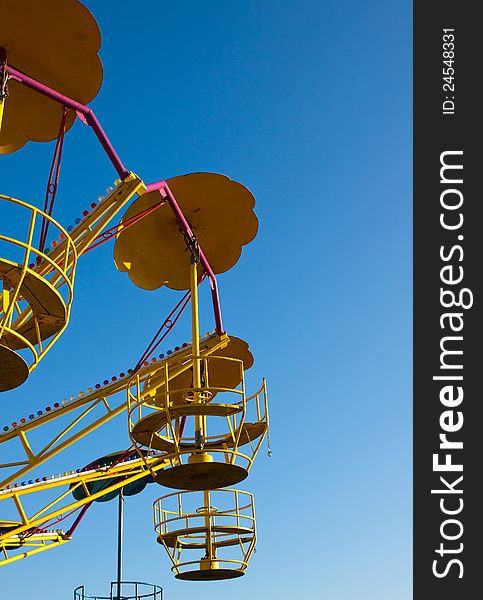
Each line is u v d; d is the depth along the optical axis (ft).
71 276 56.80
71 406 72.28
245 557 69.10
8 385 56.03
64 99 61.93
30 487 73.20
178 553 69.72
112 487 78.74
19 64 62.34
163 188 72.43
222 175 74.79
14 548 80.12
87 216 65.92
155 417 60.34
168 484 64.49
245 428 67.00
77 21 60.13
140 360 73.46
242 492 68.85
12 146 69.05
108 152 65.05
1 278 54.19
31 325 59.52
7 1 58.44
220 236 79.25
